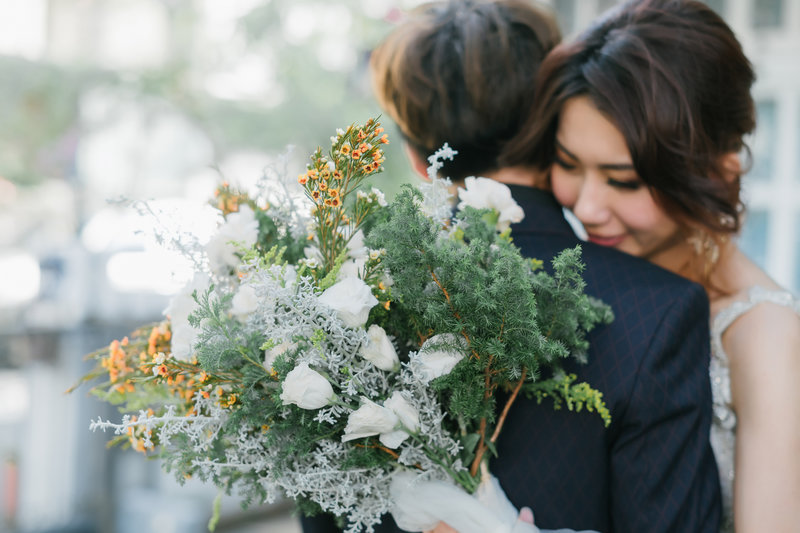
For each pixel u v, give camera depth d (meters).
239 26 5.09
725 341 1.38
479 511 0.99
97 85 5.18
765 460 1.25
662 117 1.19
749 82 1.28
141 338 1.13
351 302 0.88
